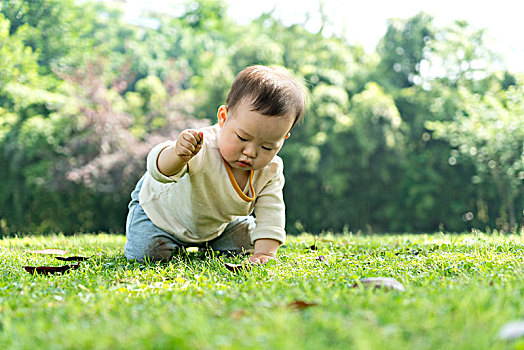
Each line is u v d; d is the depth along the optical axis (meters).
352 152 16.73
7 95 16.50
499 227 16.20
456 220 16.81
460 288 1.94
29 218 16.06
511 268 2.58
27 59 16.42
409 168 16.92
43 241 4.98
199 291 2.05
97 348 1.28
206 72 20.47
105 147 15.63
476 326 1.37
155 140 15.70
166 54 24.78
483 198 16.48
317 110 16.72
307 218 16.86
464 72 18.94
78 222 16.02
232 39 23.59
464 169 16.75
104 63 17.69
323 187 16.89
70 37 19.33
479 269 2.60
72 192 15.63
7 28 16.02
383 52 19.53
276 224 3.32
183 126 16.33
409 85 19.31
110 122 15.72
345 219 17.02
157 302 1.82
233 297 1.89
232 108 2.90
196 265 2.94
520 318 1.46
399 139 16.94
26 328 1.51
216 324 1.46
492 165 14.83
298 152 16.31
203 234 3.49
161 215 3.39
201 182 3.15
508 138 14.23
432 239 4.57
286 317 1.48
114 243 4.72
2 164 16.16
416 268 2.75
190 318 1.51
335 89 16.91
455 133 15.70
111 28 23.83
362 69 19.11
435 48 18.98
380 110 16.52
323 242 4.43
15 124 16.72
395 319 1.43
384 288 2.01
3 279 2.57
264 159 2.95
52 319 1.61
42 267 2.80
